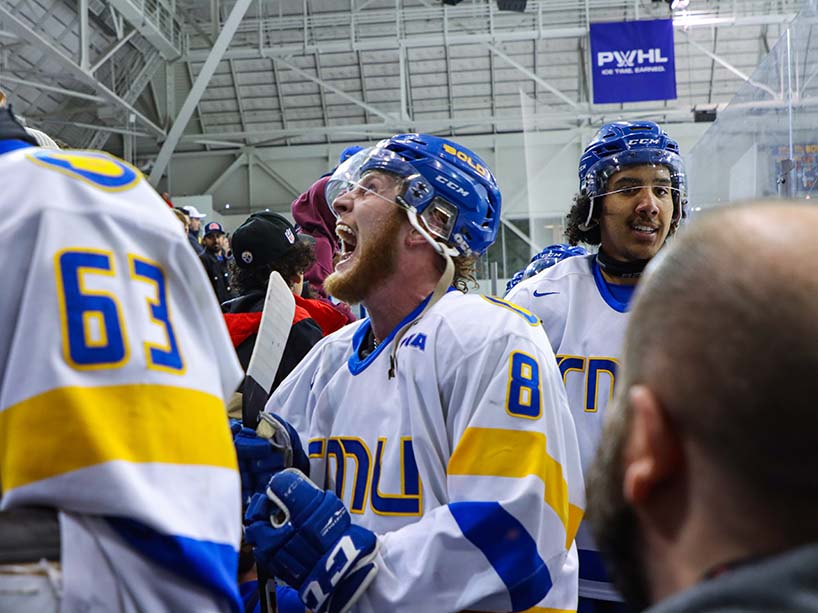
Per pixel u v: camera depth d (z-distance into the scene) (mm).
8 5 10305
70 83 12477
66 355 653
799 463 392
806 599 351
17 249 680
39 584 617
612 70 12602
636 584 499
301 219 3006
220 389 762
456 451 1224
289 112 15328
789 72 2688
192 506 683
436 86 14891
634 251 2029
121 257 706
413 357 1315
